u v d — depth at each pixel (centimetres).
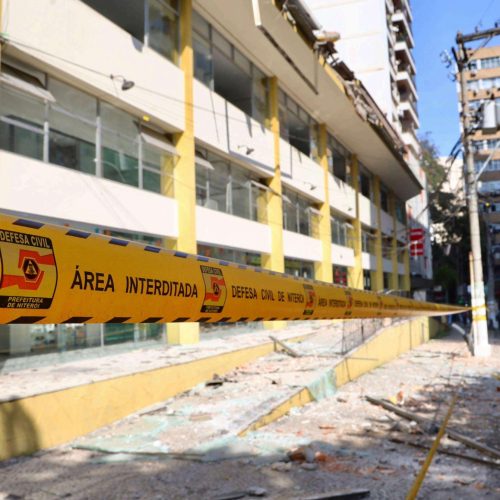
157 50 1434
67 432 755
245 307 278
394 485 571
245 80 1991
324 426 868
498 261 5538
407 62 5250
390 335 1959
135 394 916
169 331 1431
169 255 234
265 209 2091
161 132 1471
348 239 3131
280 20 1755
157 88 1384
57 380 820
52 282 172
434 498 532
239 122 1836
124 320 207
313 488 559
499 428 883
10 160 955
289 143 2323
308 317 370
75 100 1153
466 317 4331
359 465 649
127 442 740
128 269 204
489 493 546
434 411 1028
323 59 2188
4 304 161
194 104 1561
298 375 1205
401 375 1544
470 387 1330
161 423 841
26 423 694
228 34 1809
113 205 1223
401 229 4653
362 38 4572
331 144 2936
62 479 592
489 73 5997
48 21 1036
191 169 1503
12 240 165
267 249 2047
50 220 1041
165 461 658
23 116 1014
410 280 4775
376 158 3425
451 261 6250
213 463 650
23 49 974
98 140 1211
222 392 1061
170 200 1455
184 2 1548
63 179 1077
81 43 1123
